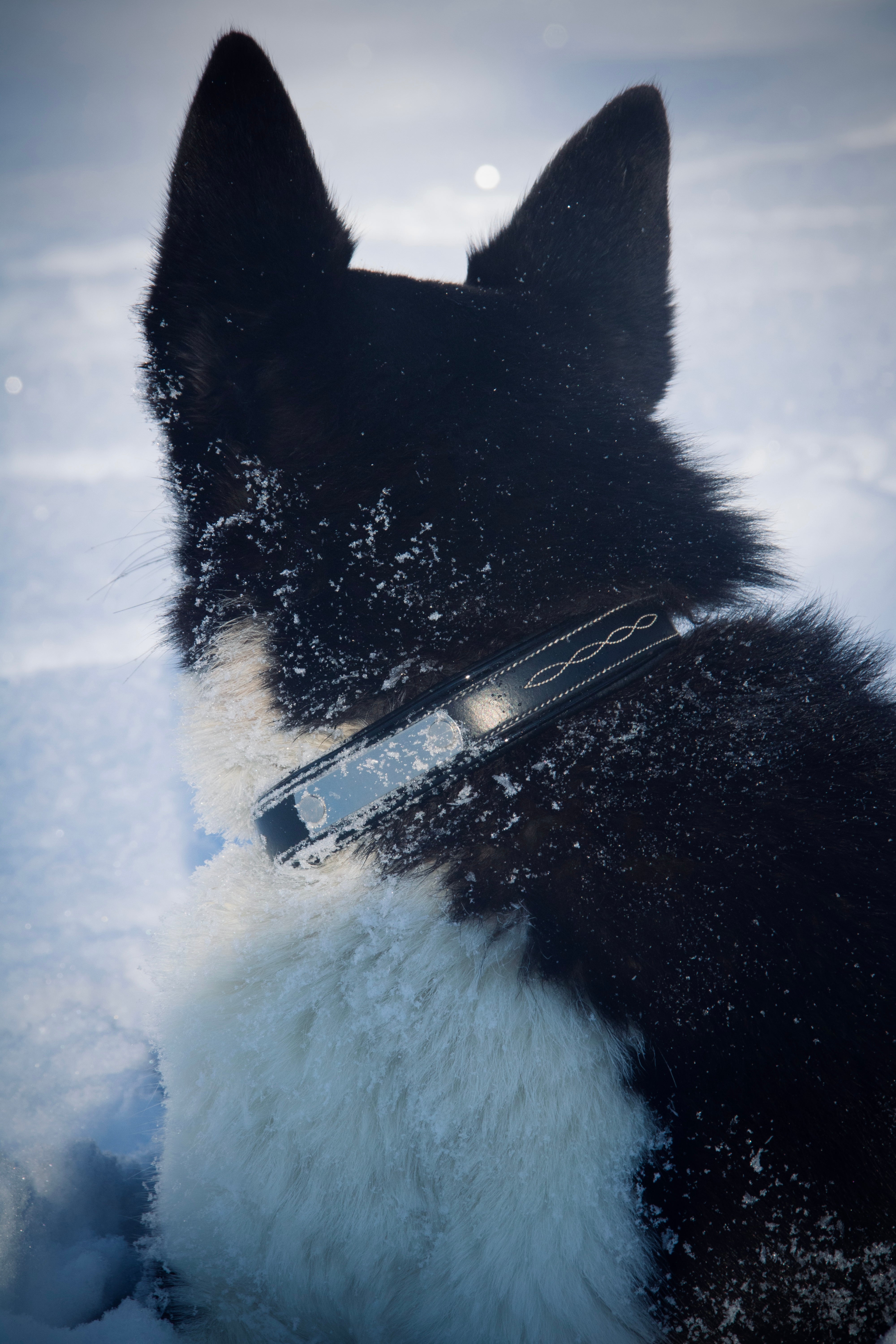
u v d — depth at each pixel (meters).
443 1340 1.11
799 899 1.09
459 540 1.22
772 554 1.40
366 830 1.18
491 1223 1.06
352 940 1.16
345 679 1.23
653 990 1.07
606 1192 1.05
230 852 1.38
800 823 1.13
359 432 1.24
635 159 1.49
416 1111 1.08
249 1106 1.15
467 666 1.19
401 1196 1.08
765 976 1.06
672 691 1.20
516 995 1.09
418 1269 1.10
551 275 1.45
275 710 1.27
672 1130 1.05
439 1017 1.10
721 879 1.09
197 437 1.31
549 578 1.22
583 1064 1.07
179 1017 1.25
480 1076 1.08
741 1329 1.05
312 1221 1.12
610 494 1.27
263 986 1.19
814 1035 1.05
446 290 1.37
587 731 1.16
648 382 1.49
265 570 1.29
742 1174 1.04
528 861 1.13
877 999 1.06
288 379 1.26
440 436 1.24
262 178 1.21
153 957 1.38
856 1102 1.05
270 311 1.25
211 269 1.23
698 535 1.31
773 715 1.20
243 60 1.18
